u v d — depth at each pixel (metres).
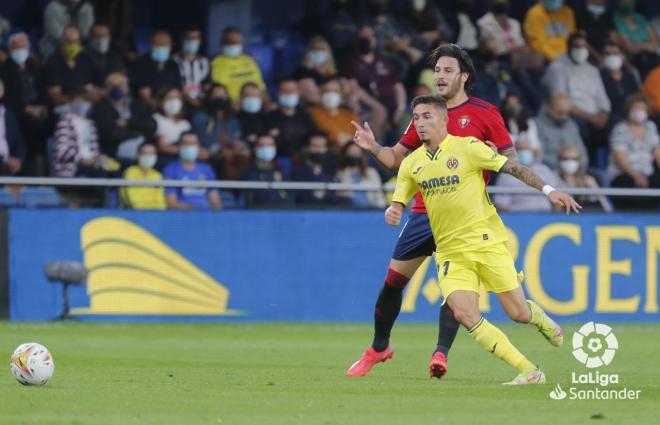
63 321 58.66
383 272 61.81
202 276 60.19
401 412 26.69
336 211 61.47
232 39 70.38
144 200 60.38
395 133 71.12
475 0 78.94
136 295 59.56
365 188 60.88
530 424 24.95
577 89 73.94
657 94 78.50
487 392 30.98
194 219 60.12
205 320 60.19
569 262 62.81
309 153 64.94
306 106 69.50
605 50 75.81
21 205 59.50
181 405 27.72
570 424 25.00
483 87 71.19
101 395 29.58
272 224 60.91
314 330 56.91
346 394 30.45
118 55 68.62
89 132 63.97
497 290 33.09
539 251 62.47
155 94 67.38
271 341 51.06
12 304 58.34
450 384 33.53
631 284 63.50
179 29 77.50
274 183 61.00
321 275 61.28
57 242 58.81
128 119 64.56
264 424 24.66
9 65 65.38
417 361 43.06
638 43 79.38
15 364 31.34
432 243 35.19
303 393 30.64
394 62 72.31
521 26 79.81
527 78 74.94
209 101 67.19
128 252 59.53
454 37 75.50
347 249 61.53
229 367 39.66
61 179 58.91
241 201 63.09
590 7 78.44
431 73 72.88
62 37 66.62
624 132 72.12
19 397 28.81
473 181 32.59
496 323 62.06
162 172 64.81
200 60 69.94
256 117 67.81
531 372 33.06
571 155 69.38
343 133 69.00
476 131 35.09
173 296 59.94
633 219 63.50
